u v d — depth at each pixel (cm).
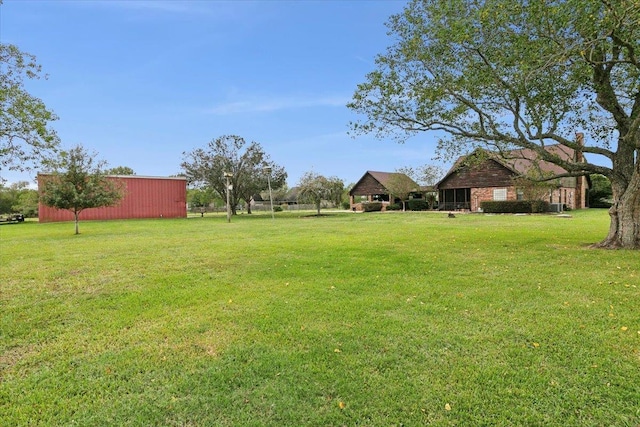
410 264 691
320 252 852
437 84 853
